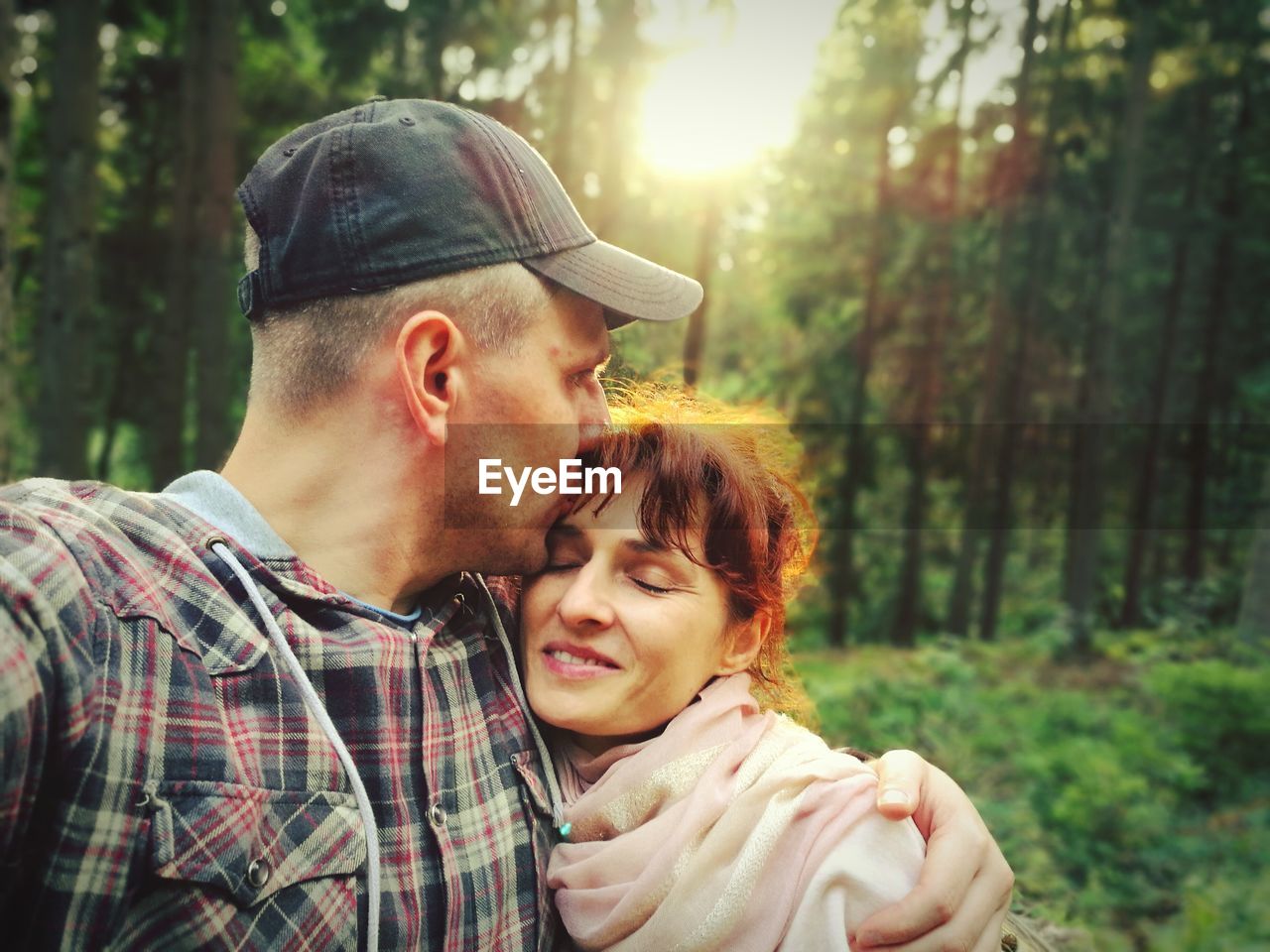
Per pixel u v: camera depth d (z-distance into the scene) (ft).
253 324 2.96
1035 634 39.81
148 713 2.26
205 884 2.23
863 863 2.78
